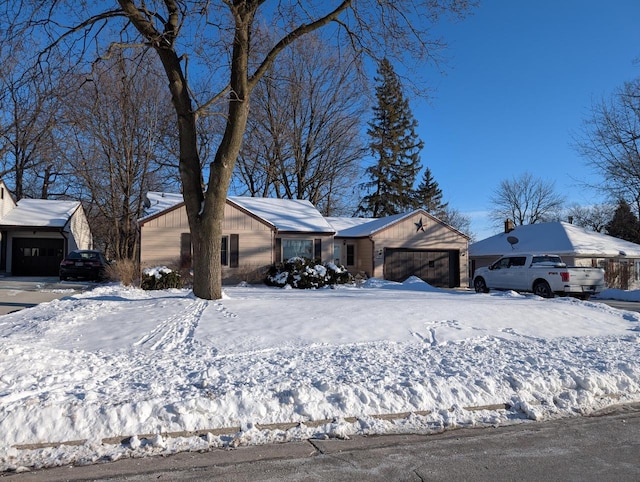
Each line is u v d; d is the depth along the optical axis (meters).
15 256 27.45
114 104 27.81
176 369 6.72
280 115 33.69
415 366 7.04
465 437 5.09
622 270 29.72
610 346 8.98
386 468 4.34
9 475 4.14
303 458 4.53
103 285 20.36
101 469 4.27
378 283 23.38
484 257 36.00
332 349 8.24
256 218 22.97
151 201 24.59
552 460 4.54
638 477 4.20
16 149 29.11
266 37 19.58
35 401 5.05
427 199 55.81
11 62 11.88
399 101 44.78
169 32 11.66
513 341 9.30
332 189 38.84
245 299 13.27
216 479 4.10
